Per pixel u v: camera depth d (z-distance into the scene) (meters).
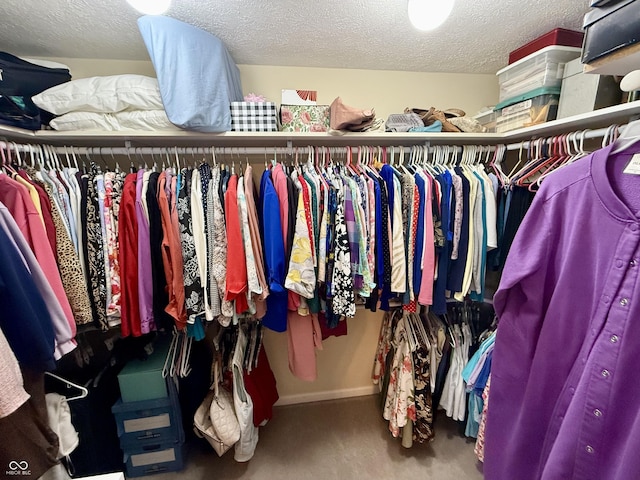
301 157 1.61
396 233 1.28
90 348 1.51
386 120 1.62
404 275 1.30
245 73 1.60
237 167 1.63
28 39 1.27
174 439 1.45
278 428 1.76
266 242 1.17
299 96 1.45
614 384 0.55
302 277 1.16
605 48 0.79
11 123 1.07
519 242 0.70
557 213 0.65
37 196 0.98
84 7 1.07
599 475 0.56
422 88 1.78
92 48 1.36
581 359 0.61
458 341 1.64
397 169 1.43
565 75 1.25
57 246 1.03
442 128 1.47
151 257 1.12
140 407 1.38
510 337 0.73
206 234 1.14
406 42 1.40
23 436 0.87
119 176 1.16
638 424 0.51
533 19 1.23
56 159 1.22
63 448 1.04
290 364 1.47
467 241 1.33
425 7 1.00
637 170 0.56
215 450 1.48
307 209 1.20
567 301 0.63
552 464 0.62
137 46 1.36
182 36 1.11
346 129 1.30
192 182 1.15
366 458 1.56
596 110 1.05
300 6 1.11
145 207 1.11
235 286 1.11
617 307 0.55
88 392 1.29
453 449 1.61
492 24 1.27
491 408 0.78
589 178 0.61
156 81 1.20
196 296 1.12
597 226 0.59
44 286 0.88
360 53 1.50
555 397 0.66
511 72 1.47
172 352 1.51
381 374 1.87
